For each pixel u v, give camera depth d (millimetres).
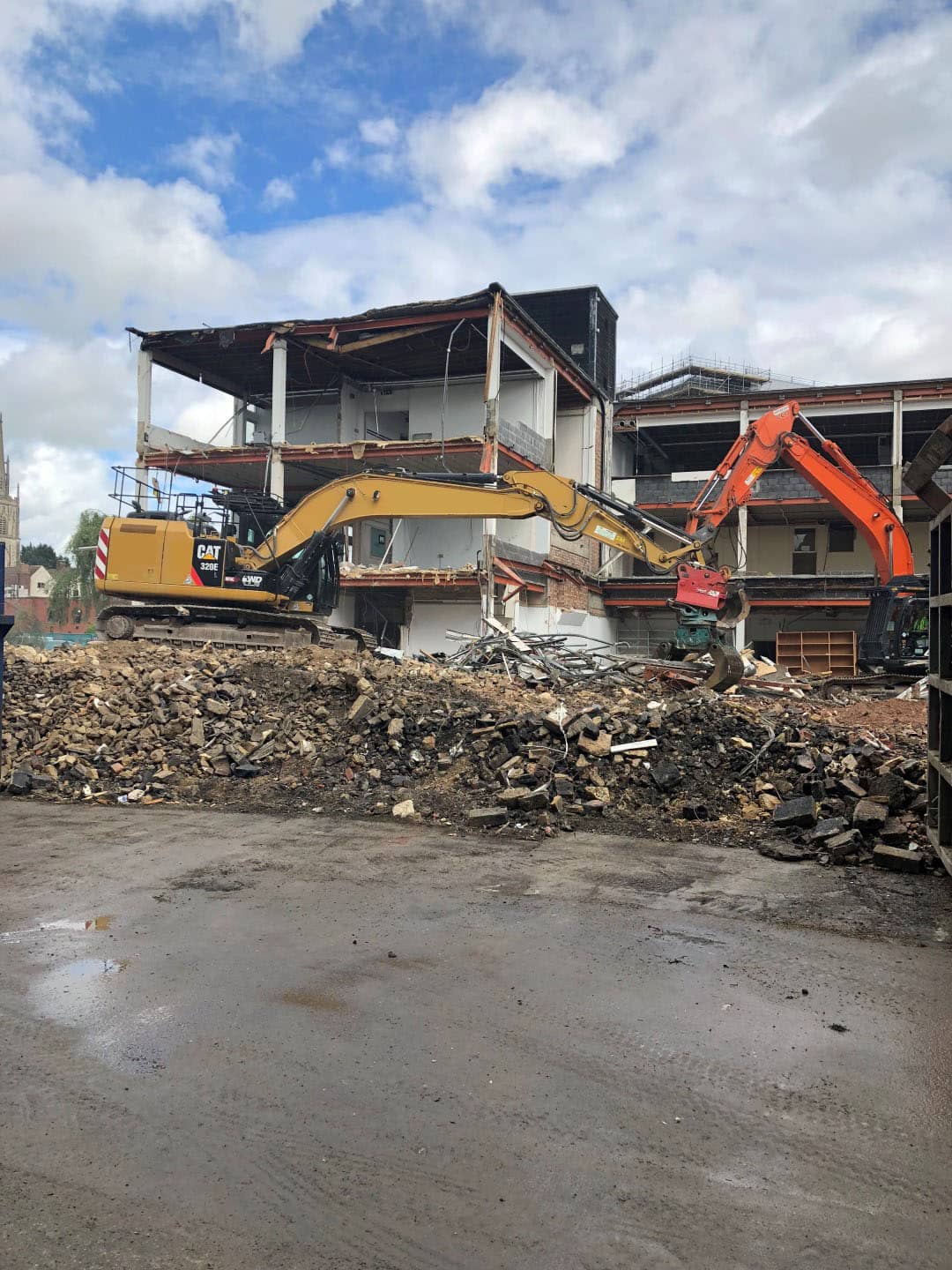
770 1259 2689
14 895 6461
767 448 20719
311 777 10523
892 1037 4219
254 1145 3289
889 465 36594
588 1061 3967
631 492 40062
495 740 10703
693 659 18312
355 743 11172
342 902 6324
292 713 12242
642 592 38125
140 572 18875
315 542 18750
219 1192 3010
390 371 33906
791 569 42750
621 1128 3422
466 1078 3805
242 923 5848
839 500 21422
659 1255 2703
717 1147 3301
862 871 7172
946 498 6586
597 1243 2758
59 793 10234
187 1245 2738
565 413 38094
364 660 16453
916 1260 2689
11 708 12422
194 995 4672
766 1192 3031
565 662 17625
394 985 4820
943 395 36250
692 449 46906
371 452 29047
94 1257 2682
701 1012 4496
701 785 9508
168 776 10594
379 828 8711
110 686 13367
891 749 10156
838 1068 3916
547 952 5332
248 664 14789
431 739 10992
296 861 7473
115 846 7965
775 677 20844
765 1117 3514
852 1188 3057
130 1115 3498
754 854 7762
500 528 32688
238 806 9672
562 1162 3189
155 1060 3951
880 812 7871
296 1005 4547
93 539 44062
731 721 10906
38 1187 3033
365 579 28969
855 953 5340
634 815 9039
